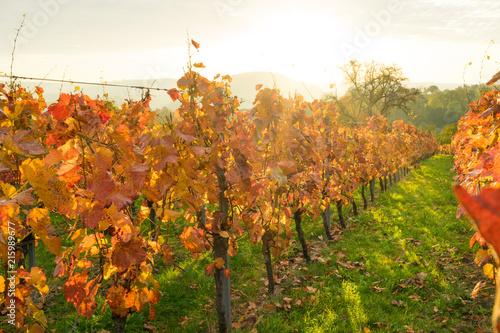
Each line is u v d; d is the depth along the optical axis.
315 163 6.82
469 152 5.35
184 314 5.12
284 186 5.54
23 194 2.04
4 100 4.60
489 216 0.25
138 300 3.26
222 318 4.38
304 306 5.17
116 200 2.53
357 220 9.77
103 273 3.04
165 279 6.04
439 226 8.79
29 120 4.16
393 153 14.89
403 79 35.84
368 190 15.12
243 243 7.62
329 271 6.21
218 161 3.99
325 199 7.88
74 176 2.73
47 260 6.61
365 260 6.75
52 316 4.94
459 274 5.96
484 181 3.99
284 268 6.62
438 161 29.19
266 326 4.62
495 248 0.25
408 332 4.43
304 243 6.82
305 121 6.18
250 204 4.55
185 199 3.53
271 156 5.24
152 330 4.71
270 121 4.96
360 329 4.51
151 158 3.36
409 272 6.07
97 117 3.27
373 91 36.19
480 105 4.83
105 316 4.87
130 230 2.75
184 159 3.48
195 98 4.13
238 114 5.23
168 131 3.58
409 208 10.88
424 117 82.94
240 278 6.24
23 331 2.32
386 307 5.07
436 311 4.88
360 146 10.56
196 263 6.61
